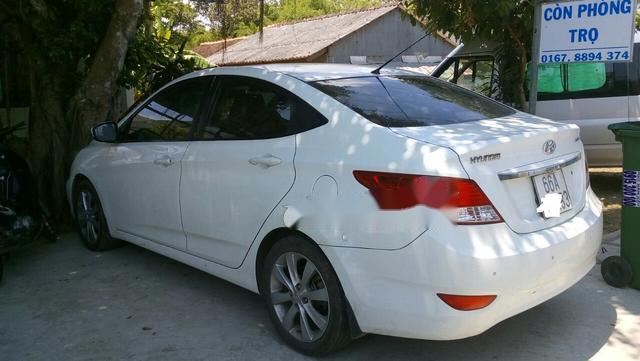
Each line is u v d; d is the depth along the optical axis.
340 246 3.28
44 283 4.91
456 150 3.06
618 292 4.50
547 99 7.76
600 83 7.46
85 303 4.50
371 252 3.16
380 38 21.58
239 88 4.22
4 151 5.06
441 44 22.81
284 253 3.65
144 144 4.86
